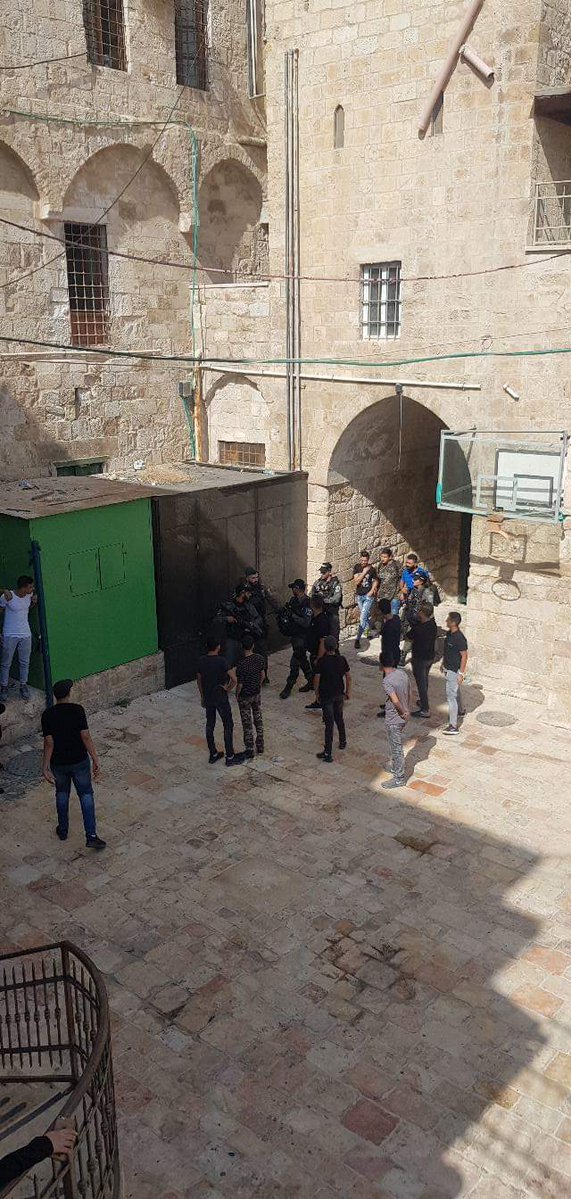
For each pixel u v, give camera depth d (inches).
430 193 523.2
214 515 549.3
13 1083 248.5
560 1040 273.6
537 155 483.5
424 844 377.1
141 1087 255.9
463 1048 269.9
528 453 488.1
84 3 578.2
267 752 460.4
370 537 676.1
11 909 333.7
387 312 566.6
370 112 536.7
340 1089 255.1
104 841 376.5
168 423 681.6
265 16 630.5
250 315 645.3
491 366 515.8
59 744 362.0
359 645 625.3
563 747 469.1
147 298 656.4
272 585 609.9
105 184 614.5
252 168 720.3
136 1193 223.9
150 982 297.0
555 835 385.1
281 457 635.5
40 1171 212.4
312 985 295.7
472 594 541.6
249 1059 266.1
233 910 333.4
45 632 465.1
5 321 572.4
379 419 624.7
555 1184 227.0
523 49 467.8
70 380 612.7
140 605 517.3
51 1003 289.4
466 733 485.4
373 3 518.9
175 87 642.8
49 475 607.5
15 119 546.9
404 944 315.6
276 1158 233.6
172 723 492.7
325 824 391.9
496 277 505.0
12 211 566.9
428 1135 240.2
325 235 577.0
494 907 335.9
